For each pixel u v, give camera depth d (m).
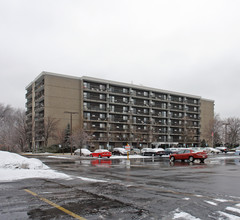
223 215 6.21
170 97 75.31
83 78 57.72
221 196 8.50
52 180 12.24
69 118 55.94
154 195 8.60
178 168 19.62
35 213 6.35
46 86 53.88
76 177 13.41
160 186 10.60
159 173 15.99
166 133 71.62
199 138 80.31
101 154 38.34
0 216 6.11
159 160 31.39
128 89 66.44
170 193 8.98
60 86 55.59
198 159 29.34
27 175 13.73
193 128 78.62
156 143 66.50
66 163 26.39
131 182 11.78
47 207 6.93
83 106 57.09
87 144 53.59
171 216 6.12
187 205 7.20
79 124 56.34
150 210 6.65
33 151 52.69
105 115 61.41
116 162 27.81
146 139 66.12
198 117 82.25
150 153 45.97
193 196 8.47
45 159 34.25
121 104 63.47
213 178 13.38
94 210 6.63
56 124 53.66
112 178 13.38
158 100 71.00
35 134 54.28
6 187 10.16
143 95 69.31
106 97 61.19
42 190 9.48
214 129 77.25
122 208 6.84
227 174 15.30
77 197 8.22
